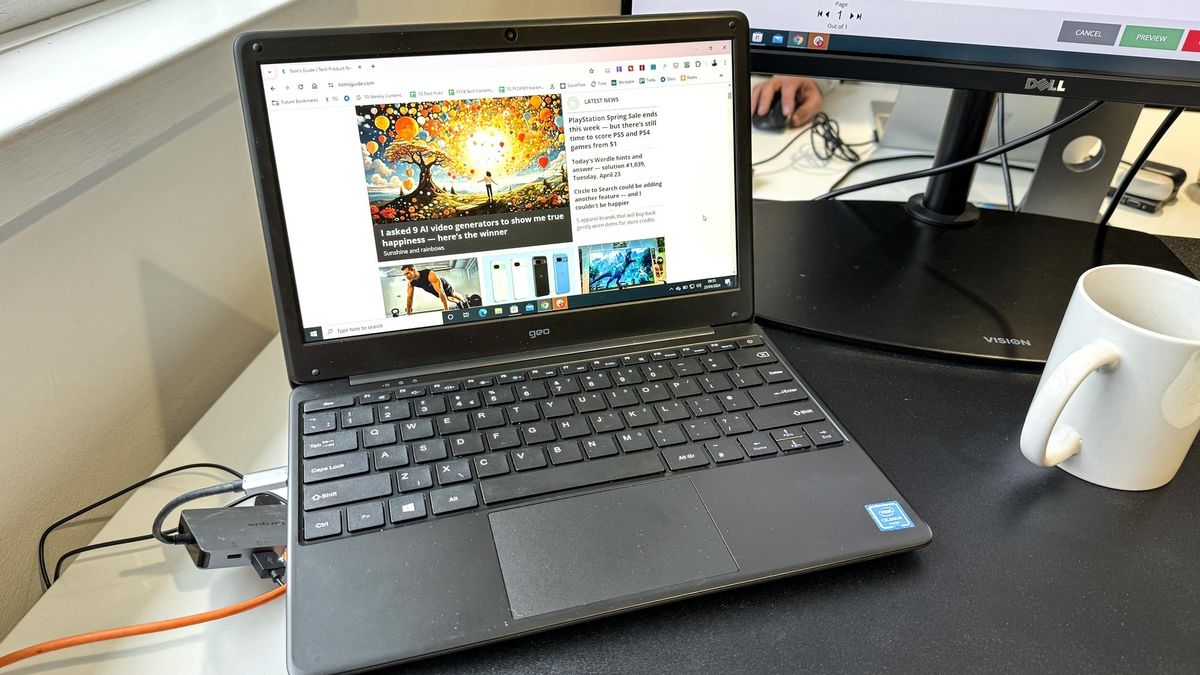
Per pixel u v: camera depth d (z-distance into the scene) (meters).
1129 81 0.55
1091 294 0.47
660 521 0.41
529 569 0.38
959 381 0.55
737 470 0.45
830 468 0.45
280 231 0.46
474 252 0.50
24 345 0.45
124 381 0.54
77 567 0.43
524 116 0.49
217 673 0.38
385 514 0.40
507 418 0.47
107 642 0.39
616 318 0.53
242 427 0.54
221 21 0.57
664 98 0.51
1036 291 0.63
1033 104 0.87
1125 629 0.39
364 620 0.36
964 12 0.57
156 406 0.57
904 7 0.58
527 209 0.50
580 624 0.38
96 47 0.51
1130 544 0.43
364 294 0.48
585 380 0.50
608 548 0.40
